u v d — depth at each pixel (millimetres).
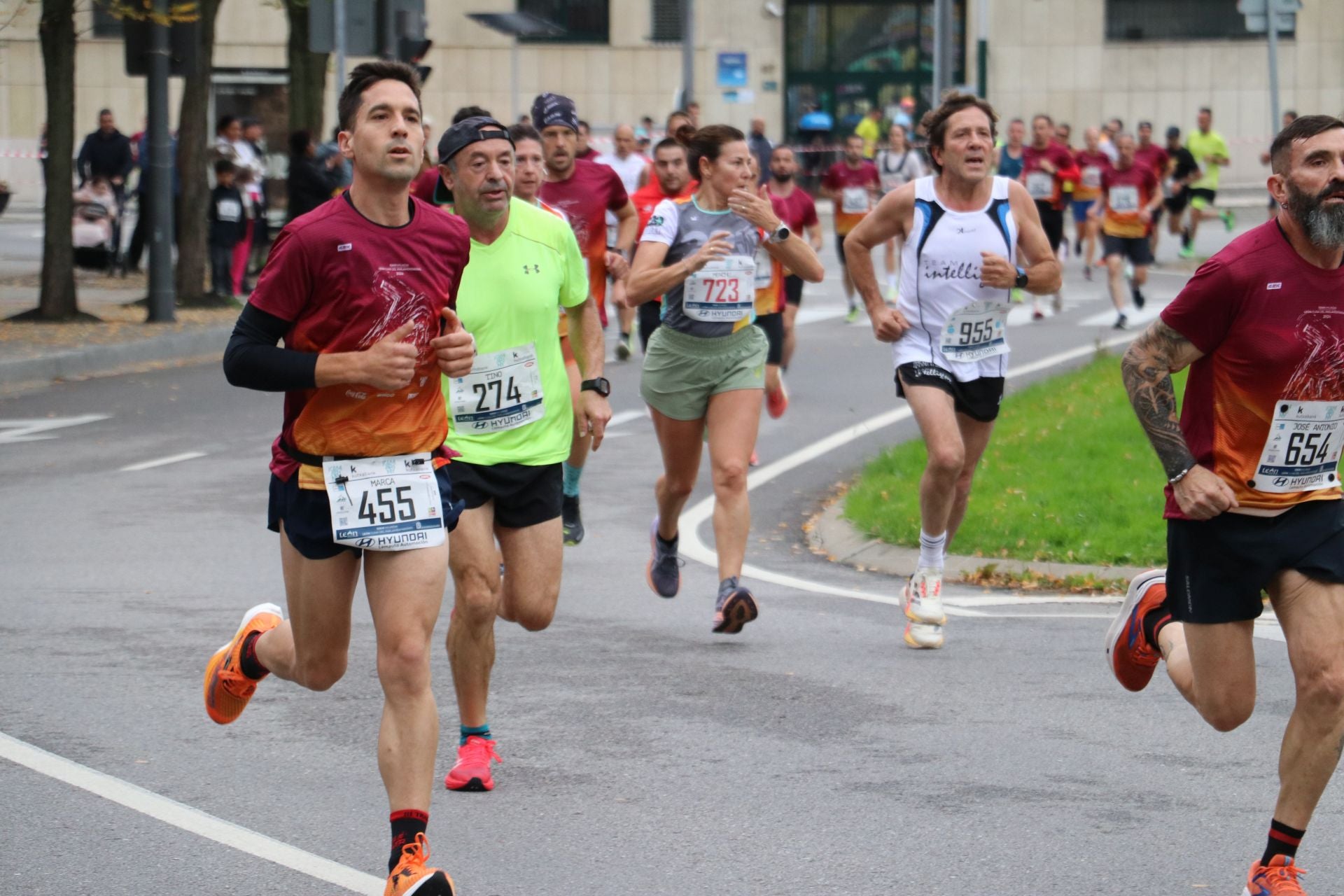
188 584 17453
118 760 11805
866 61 89438
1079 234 62688
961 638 15539
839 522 20938
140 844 10172
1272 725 12656
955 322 15195
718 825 10531
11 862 9844
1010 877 9641
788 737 12367
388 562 9195
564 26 87000
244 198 46156
